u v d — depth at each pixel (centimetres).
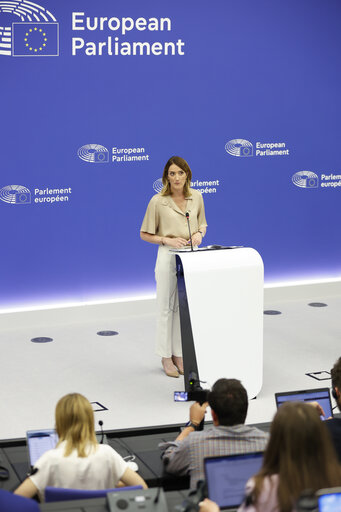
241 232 1268
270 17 1225
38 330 1129
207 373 838
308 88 1265
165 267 920
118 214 1195
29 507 382
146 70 1174
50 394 865
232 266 841
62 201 1162
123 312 1205
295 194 1289
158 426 665
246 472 422
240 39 1216
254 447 481
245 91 1232
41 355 1005
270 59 1237
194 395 576
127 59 1162
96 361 984
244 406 485
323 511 294
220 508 415
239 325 845
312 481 323
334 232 1325
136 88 1173
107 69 1154
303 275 1316
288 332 1105
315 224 1310
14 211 1140
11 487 529
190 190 933
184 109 1205
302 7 1240
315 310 1230
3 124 1113
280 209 1284
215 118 1223
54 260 1172
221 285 837
